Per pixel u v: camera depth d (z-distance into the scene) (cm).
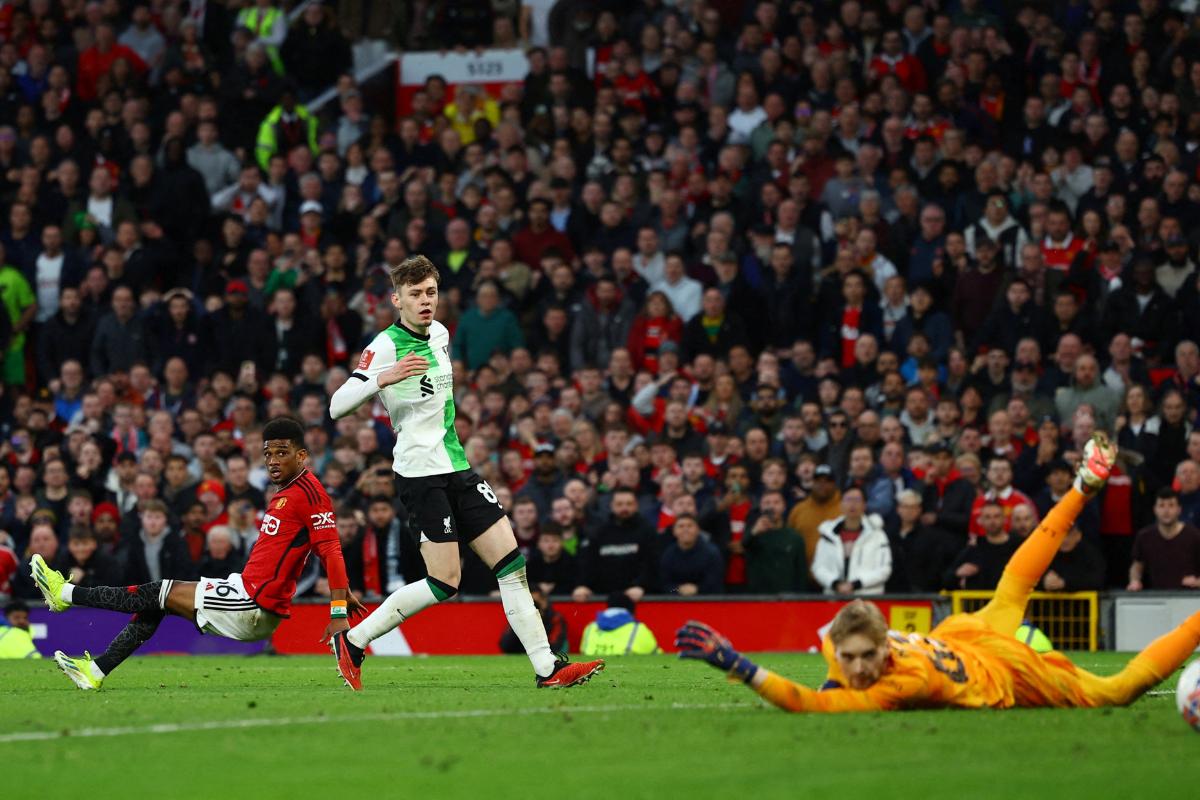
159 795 1509
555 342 5959
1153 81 6494
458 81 7506
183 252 6638
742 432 5384
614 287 5906
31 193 6638
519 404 5444
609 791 1495
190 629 4734
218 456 5391
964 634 2056
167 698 2500
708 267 5981
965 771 1587
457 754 1739
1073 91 6556
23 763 1705
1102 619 4544
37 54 7306
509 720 2055
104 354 6150
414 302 2569
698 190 6284
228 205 6856
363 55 7600
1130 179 6078
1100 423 5250
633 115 6688
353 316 6069
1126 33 6612
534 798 1466
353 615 4491
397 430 2616
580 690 2625
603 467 5222
